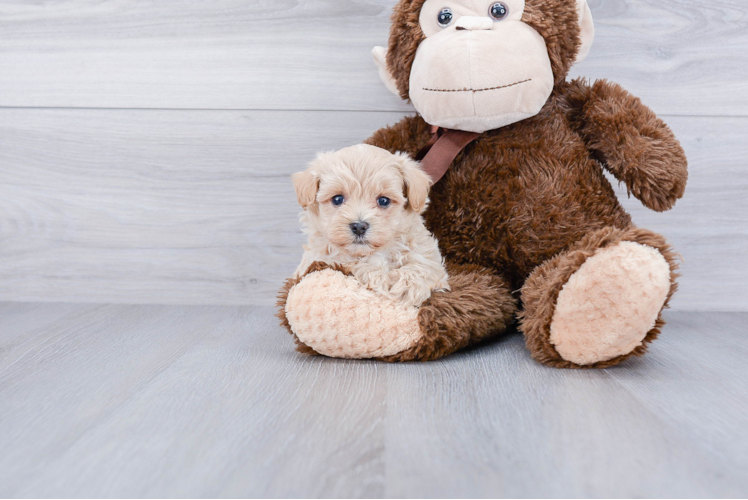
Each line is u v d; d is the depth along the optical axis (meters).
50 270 1.85
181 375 1.14
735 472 0.74
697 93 1.70
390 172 1.22
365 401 0.99
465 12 1.32
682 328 1.56
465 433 0.85
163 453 0.79
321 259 1.30
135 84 1.77
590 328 1.12
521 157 1.37
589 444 0.82
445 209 1.42
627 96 1.40
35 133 1.80
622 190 1.71
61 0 1.74
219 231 1.83
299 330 1.21
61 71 1.77
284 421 0.90
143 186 1.82
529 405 0.97
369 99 1.77
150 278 1.85
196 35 1.75
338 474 0.73
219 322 1.63
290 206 1.82
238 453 0.79
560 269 1.16
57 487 0.70
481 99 1.28
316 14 1.74
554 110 1.42
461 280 1.32
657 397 1.01
